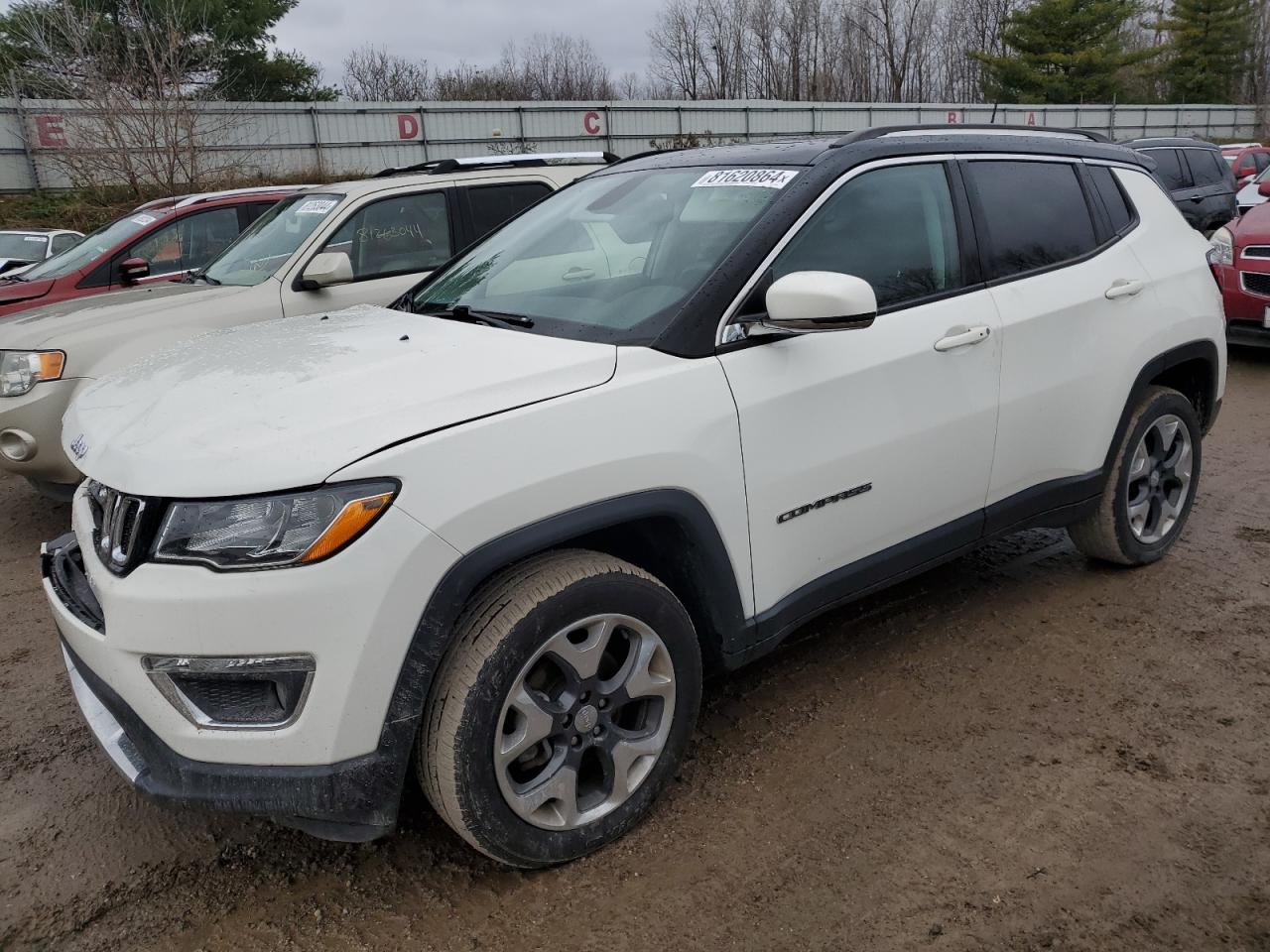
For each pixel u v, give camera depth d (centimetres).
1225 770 290
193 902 253
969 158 352
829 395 291
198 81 2103
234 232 786
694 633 271
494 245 376
